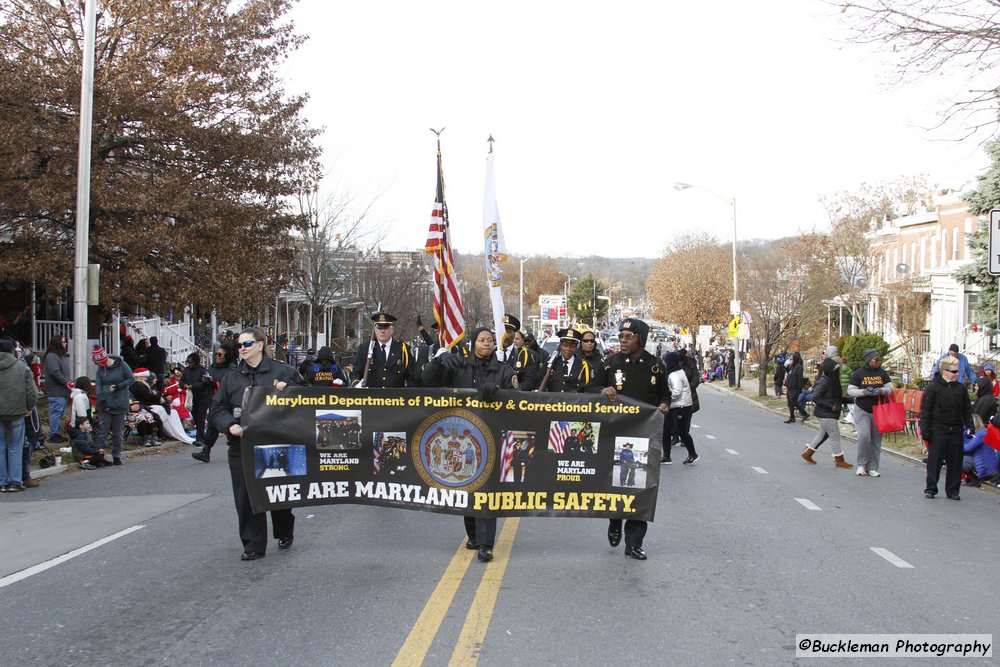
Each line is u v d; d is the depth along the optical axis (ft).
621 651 17.39
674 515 32.19
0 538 28.04
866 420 44.50
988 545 28.32
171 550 26.02
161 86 65.26
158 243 62.39
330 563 24.23
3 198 61.98
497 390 24.44
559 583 22.24
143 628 18.80
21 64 61.05
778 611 20.27
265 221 72.38
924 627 19.33
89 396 45.60
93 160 63.00
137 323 94.27
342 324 156.35
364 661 16.72
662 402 25.18
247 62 69.46
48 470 42.39
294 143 73.82
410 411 24.70
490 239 45.65
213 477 41.22
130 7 64.13
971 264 82.64
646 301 496.64
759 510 33.65
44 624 19.15
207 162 68.74
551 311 184.65
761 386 111.45
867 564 25.16
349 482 24.79
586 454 24.59
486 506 24.44
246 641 17.88
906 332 121.49
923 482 43.06
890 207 175.42
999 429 40.55
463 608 19.99
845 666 16.88
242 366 25.12
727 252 211.61
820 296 121.08
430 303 144.56
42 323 82.64
